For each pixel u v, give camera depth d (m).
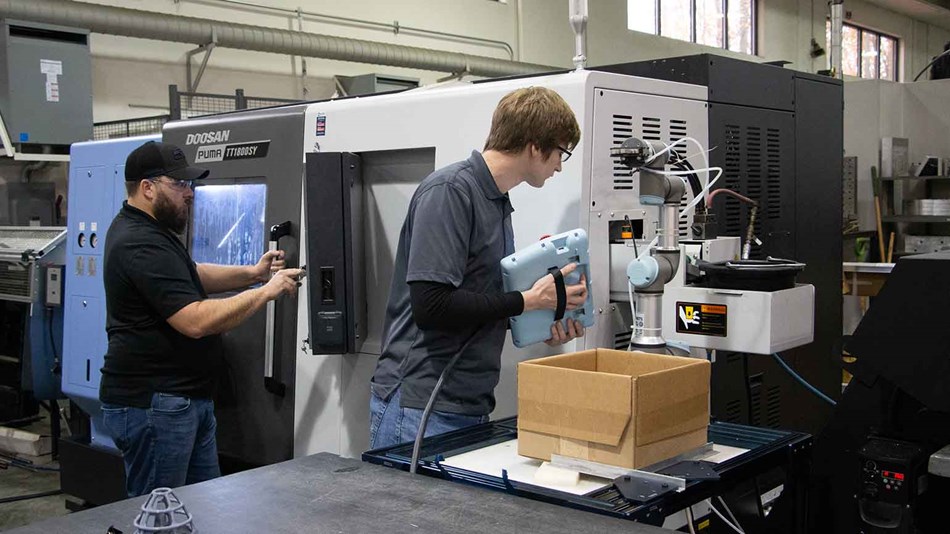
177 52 6.03
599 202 2.01
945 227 5.85
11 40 4.82
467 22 7.68
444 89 2.28
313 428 2.58
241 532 1.06
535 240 2.05
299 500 1.18
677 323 1.83
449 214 1.74
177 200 2.40
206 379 2.50
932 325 1.48
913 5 12.22
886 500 1.50
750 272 1.73
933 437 1.57
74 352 3.60
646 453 1.40
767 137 2.58
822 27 11.66
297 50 6.16
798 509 1.65
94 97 5.65
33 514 3.75
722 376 2.36
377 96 2.48
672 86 2.20
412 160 2.38
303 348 2.58
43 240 4.28
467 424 1.85
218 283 2.61
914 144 5.83
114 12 5.26
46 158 5.02
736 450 1.58
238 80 6.36
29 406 5.11
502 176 1.82
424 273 1.72
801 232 2.76
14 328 4.86
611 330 2.05
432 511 1.14
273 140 2.69
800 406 2.75
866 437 1.67
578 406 1.43
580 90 1.96
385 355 2.01
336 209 2.30
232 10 6.17
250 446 2.73
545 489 1.34
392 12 7.13
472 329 1.83
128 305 2.37
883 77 12.80
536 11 8.23
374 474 1.31
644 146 1.76
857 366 1.67
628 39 8.98
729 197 2.41
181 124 3.04
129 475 2.48
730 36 10.43
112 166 3.42
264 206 2.71
